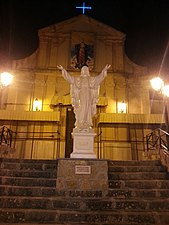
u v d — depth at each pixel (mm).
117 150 16266
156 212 6824
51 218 6676
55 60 18812
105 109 17375
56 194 7895
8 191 7723
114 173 8836
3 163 9234
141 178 8742
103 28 19859
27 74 18422
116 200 7391
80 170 8352
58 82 18172
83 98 10094
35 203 7246
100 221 6648
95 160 8508
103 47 19438
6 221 6559
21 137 16250
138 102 18062
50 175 8719
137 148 16328
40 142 16234
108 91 18094
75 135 9594
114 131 16719
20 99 17656
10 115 16250
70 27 19734
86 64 18609
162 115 16547
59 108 17344
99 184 8203
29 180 8258
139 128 16797
